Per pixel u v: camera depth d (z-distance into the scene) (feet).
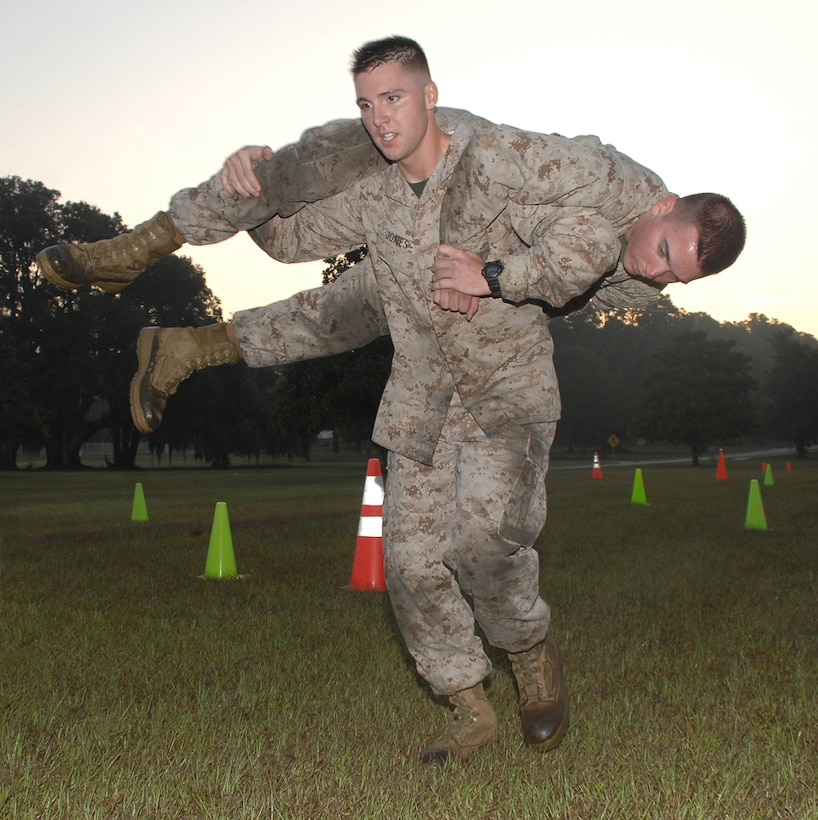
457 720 11.89
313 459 325.62
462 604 11.67
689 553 33.99
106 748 11.48
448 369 11.13
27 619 20.34
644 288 11.64
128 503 67.62
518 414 10.88
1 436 184.44
